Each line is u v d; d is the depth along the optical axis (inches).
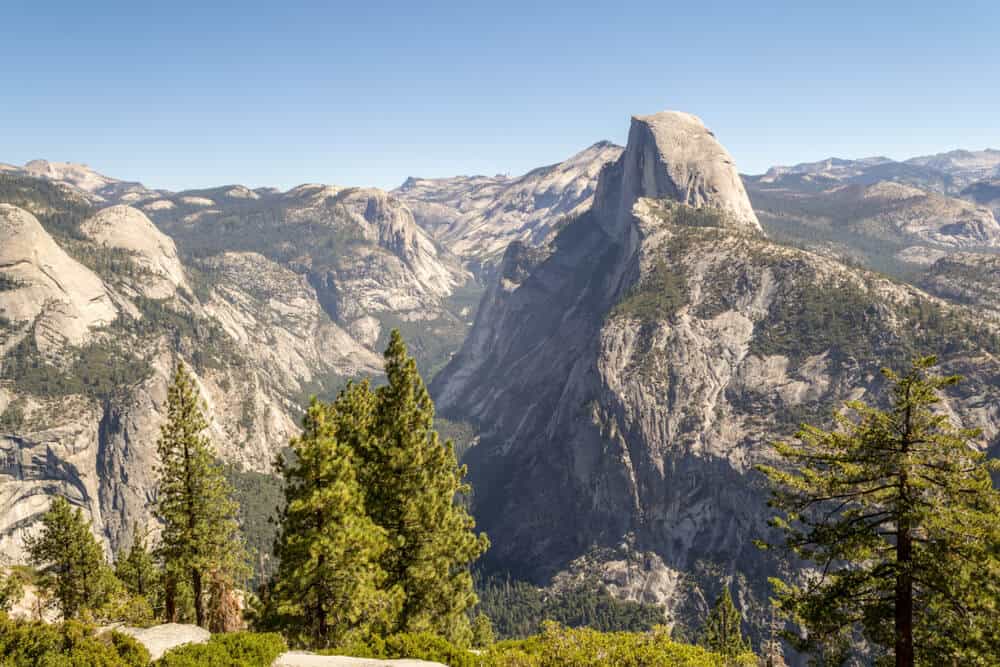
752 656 1071.6
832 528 909.8
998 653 783.1
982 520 792.9
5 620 916.6
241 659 877.2
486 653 1042.7
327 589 1202.6
